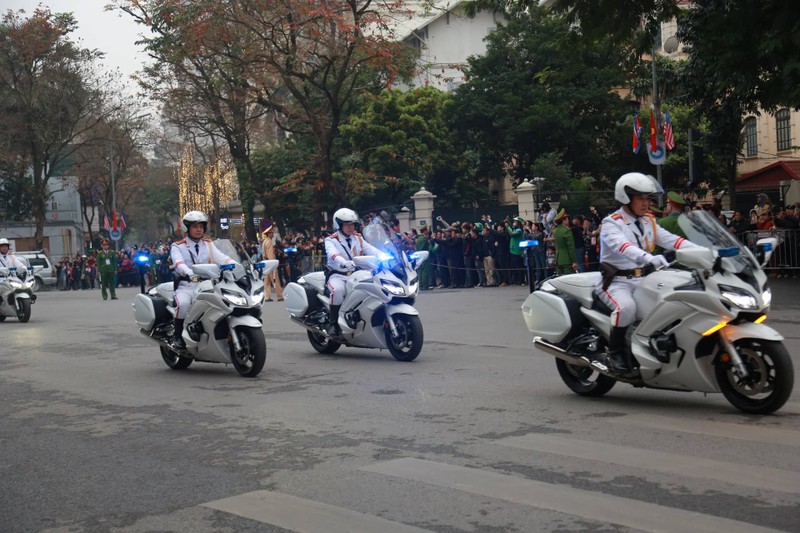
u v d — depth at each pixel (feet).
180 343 38.17
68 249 233.55
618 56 66.28
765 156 151.74
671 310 24.50
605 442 21.76
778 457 19.63
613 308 26.07
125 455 22.97
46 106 171.01
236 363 36.29
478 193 146.20
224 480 19.93
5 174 189.47
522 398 28.25
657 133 71.72
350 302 39.73
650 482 18.08
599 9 57.21
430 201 108.68
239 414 27.86
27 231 226.99
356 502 17.66
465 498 17.54
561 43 60.59
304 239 106.52
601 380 27.68
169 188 288.10
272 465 21.04
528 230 81.35
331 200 138.72
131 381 36.45
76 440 25.18
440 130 138.92
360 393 30.66
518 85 144.97
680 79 86.94
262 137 172.96
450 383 31.86
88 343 52.06
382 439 23.20
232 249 37.76
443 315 58.18
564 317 27.58
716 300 23.48
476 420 25.07
